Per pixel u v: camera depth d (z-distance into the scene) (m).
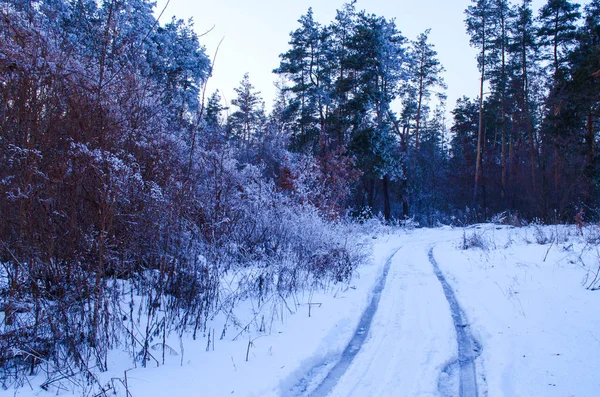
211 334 5.16
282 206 10.05
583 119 28.08
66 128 4.51
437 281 8.73
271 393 3.68
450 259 11.84
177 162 6.43
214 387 3.67
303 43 31.83
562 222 24.38
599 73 22.80
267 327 5.58
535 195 28.77
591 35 26.58
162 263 5.32
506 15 32.91
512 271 8.65
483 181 36.53
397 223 25.17
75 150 4.37
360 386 3.93
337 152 23.55
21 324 3.97
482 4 32.75
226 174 8.58
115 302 4.65
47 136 4.35
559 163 28.75
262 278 7.12
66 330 3.95
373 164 28.30
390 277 9.28
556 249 10.12
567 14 30.08
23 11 4.63
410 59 32.97
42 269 4.23
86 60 5.19
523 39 32.69
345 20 31.19
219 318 5.75
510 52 33.56
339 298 7.22
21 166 4.16
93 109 4.82
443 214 43.28
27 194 3.99
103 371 3.86
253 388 3.67
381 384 3.96
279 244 9.07
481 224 26.55
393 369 4.30
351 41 30.09
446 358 4.56
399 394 3.74
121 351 4.35
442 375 4.21
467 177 40.47
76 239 4.44
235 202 8.64
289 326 5.62
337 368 4.42
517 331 5.20
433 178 44.34
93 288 4.35
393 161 30.38
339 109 29.97
